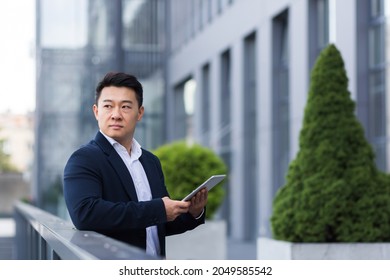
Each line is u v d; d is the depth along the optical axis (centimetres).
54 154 3466
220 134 2841
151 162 481
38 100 3466
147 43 3584
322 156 973
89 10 3503
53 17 3491
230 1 2748
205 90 3141
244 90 2583
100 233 444
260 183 2362
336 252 945
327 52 1015
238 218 2622
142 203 436
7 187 5378
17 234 1862
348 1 1681
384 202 961
